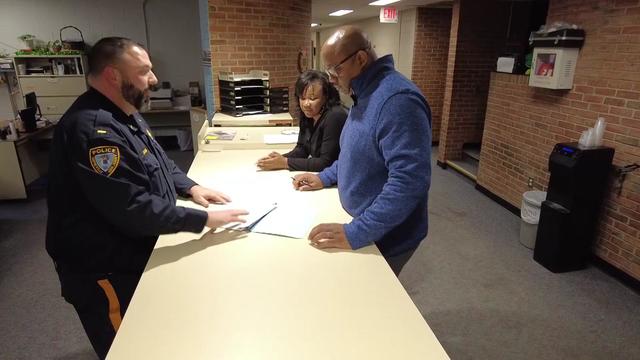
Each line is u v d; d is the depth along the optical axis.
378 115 1.26
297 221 1.46
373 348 0.88
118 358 0.84
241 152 2.50
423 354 0.87
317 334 0.92
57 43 6.14
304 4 5.48
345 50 1.32
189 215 1.30
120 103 1.37
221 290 1.07
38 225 3.68
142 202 1.24
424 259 3.15
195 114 5.43
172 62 6.75
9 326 2.33
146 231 1.27
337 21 10.34
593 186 2.80
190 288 1.08
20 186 4.14
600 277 2.89
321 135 2.16
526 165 3.85
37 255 3.14
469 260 3.13
